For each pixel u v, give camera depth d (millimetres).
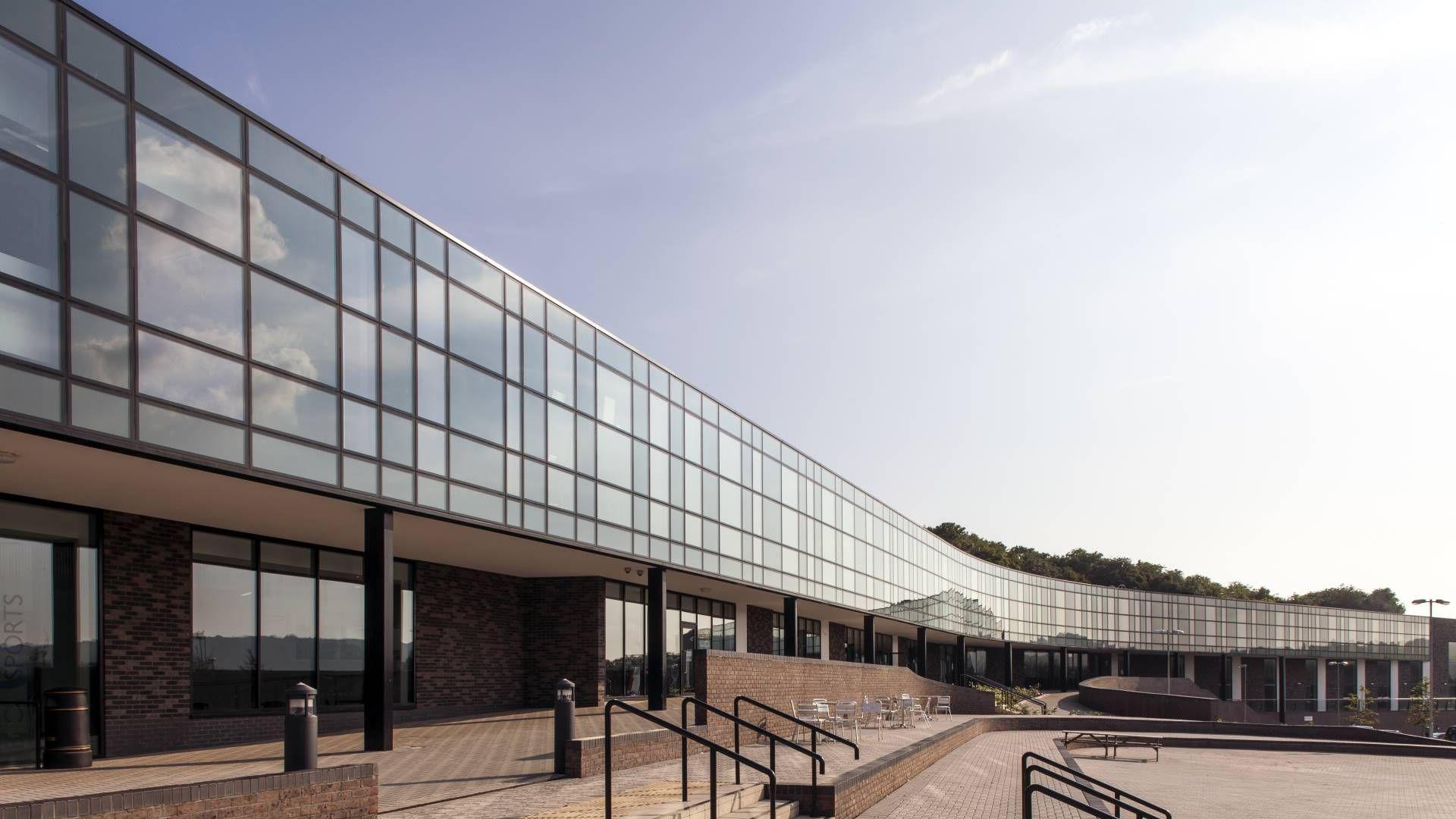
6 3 11570
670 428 27797
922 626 53844
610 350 24875
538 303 21922
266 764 13781
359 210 16844
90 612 15852
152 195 13133
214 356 13828
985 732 37625
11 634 14602
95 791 10609
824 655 49094
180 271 13438
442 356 18656
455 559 24125
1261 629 90562
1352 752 35344
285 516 17344
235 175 14438
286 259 15219
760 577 33312
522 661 27938
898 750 21297
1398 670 99250
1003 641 70188
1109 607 84062
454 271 19203
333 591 20906
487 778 13734
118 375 12438
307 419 15359
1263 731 39438
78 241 12117
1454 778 27094
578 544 22672
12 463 13016
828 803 14531
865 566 44875
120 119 12789
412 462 17578
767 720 23453
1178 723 40500
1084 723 40500
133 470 13641
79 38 12359
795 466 37375
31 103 11742
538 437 21516
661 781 14336
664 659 26406
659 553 26547
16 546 14859
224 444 13844
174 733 16953
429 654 24219
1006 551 130500
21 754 14453
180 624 17328
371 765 9977
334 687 20688
